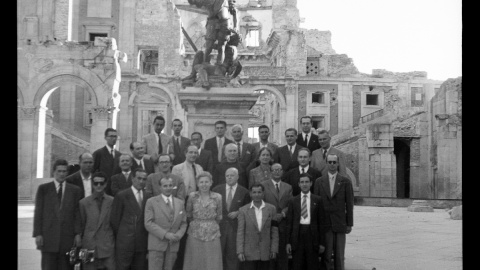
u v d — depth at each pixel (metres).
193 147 9.97
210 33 13.11
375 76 48.25
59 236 8.85
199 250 8.87
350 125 47.56
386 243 14.55
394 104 48.22
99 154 10.75
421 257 12.11
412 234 16.53
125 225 8.91
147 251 8.97
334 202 9.55
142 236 8.92
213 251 8.91
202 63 13.22
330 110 47.50
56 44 31.66
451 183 39.94
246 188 10.28
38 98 31.22
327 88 47.56
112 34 43.47
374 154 42.66
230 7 13.61
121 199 8.96
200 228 8.91
